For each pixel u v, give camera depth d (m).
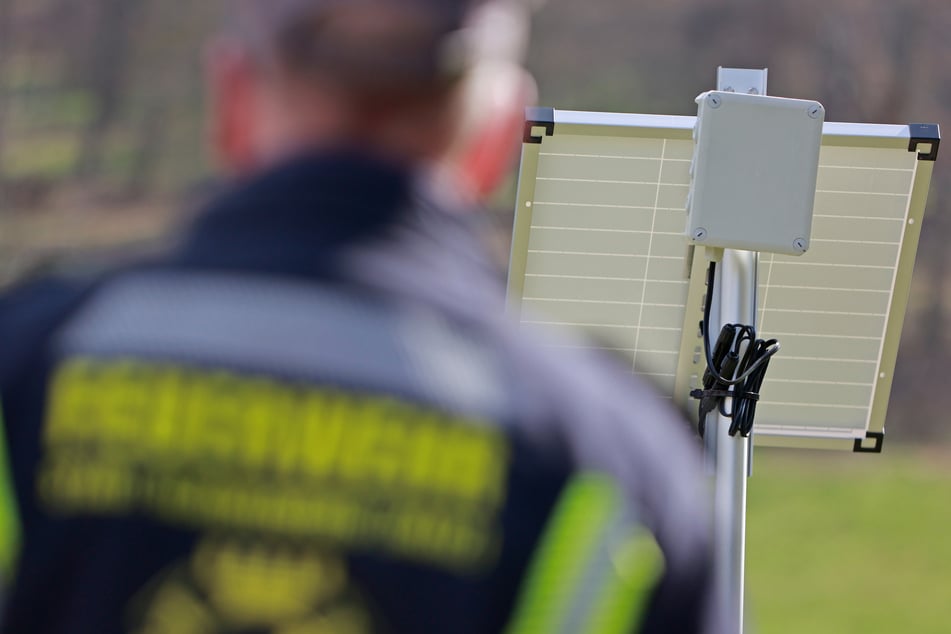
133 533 3.08
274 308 3.19
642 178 7.75
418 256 3.26
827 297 8.14
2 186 55.06
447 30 3.17
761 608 21.70
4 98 60.22
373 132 3.22
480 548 3.09
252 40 3.29
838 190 7.93
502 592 3.09
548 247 7.91
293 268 3.21
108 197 55.16
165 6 62.91
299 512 3.09
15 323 3.31
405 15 3.15
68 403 3.17
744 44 61.34
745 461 6.71
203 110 60.12
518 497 3.12
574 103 61.69
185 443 3.13
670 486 3.28
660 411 3.49
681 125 7.62
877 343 8.22
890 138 7.78
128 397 3.16
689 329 7.85
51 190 54.25
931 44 58.53
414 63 3.15
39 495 3.12
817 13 60.34
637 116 7.65
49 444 3.15
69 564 3.09
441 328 3.22
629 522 3.17
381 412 3.14
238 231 3.27
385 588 3.06
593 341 8.02
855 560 24.17
